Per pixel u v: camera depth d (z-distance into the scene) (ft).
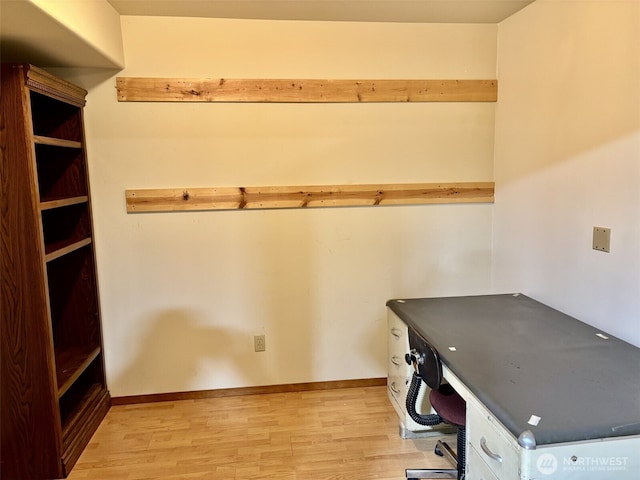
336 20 9.00
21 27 6.08
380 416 8.79
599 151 6.59
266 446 7.82
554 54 7.57
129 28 8.57
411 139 9.54
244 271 9.43
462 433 6.33
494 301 8.08
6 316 6.75
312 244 9.55
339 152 9.38
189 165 9.03
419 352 6.11
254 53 8.93
